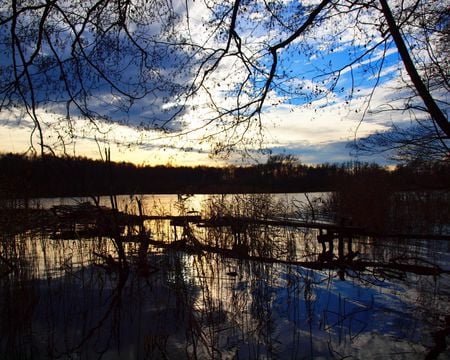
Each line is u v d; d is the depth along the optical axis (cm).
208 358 477
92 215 726
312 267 773
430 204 1339
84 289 676
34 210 775
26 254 869
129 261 766
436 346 499
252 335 538
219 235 818
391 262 830
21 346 499
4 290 569
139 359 473
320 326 573
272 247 795
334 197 1566
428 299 690
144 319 582
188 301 620
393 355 481
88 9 534
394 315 614
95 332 543
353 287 763
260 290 678
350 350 494
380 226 1335
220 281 764
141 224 752
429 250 1133
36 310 612
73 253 962
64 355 480
